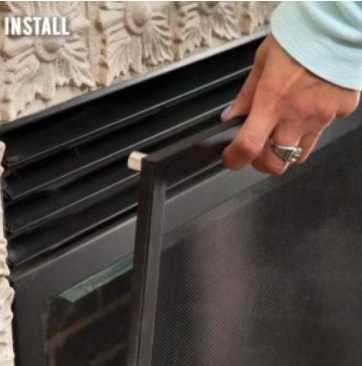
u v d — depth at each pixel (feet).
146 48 3.50
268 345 3.84
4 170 3.19
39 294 3.42
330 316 4.17
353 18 2.96
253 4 3.98
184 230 3.00
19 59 2.96
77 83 3.25
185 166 2.81
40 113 3.26
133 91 3.71
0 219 3.14
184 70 3.98
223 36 3.92
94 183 3.58
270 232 3.52
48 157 3.39
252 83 3.21
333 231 3.95
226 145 3.01
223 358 3.56
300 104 3.03
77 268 3.56
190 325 3.24
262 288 3.57
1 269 3.15
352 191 4.00
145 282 2.84
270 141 3.15
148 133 3.72
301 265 3.78
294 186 3.60
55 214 3.39
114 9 3.25
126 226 3.73
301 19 2.97
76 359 3.84
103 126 3.50
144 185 2.68
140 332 2.93
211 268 3.20
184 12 3.58
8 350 3.30
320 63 2.97
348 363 4.56
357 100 3.21
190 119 3.88
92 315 3.84
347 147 3.92
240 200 3.30
